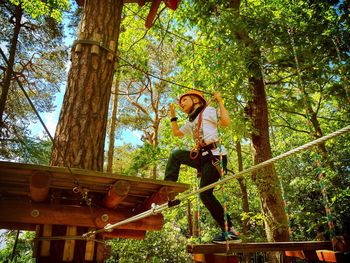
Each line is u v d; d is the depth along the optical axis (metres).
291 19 7.94
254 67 7.43
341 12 6.38
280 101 9.58
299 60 7.23
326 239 4.43
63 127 4.24
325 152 9.12
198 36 9.79
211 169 3.23
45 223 3.39
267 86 9.27
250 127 8.39
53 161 4.09
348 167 9.13
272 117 10.75
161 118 20.92
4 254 10.98
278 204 7.92
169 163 3.60
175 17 10.11
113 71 4.82
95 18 4.88
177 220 18.23
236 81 8.08
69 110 4.30
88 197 3.68
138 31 11.92
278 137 13.59
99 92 4.47
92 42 4.62
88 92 4.39
